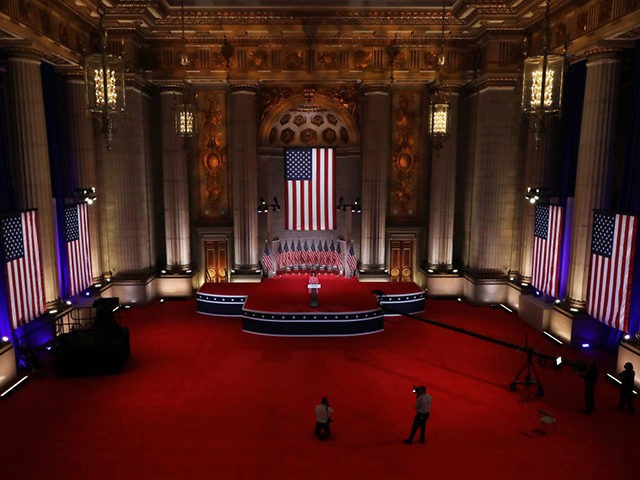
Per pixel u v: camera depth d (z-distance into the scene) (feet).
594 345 48.78
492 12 56.29
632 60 44.91
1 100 43.65
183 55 51.90
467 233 67.72
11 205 45.83
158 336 53.31
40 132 46.16
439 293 68.44
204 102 66.95
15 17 39.52
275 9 59.06
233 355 47.93
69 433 33.53
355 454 31.07
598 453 31.27
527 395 39.17
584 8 45.85
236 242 68.54
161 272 67.67
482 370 44.32
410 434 32.78
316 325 53.26
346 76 64.13
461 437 33.06
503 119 60.90
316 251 74.69
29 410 36.73
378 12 59.72
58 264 53.21
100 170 62.64
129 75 58.90
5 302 41.42
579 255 48.85
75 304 55.67
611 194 47.01
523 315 58.70
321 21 60.18
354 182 71.82
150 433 33.53
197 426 34.47
